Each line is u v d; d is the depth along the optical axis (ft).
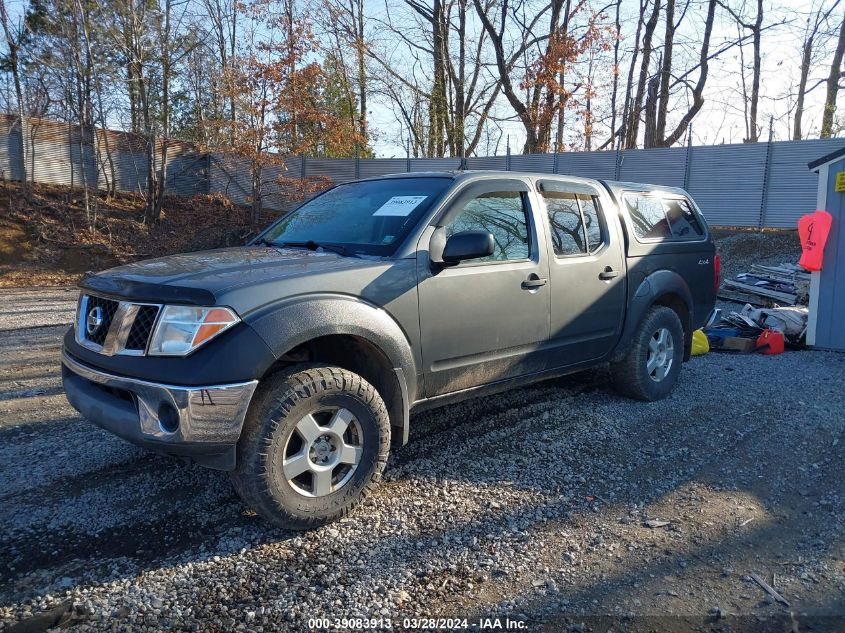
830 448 14.52
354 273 11.09
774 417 16.67
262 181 80.59
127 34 67.05
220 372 9.29
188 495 11.74
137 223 72.90
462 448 14.33
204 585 8.96
